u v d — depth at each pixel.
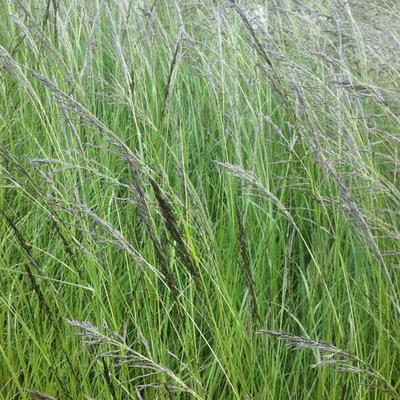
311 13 3.34
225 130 2.88
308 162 2.55
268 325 2.36
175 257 2.41
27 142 2.84
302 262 2.55
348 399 2.25
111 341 1.87
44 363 2.18
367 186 2.47
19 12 3.21
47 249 2.47
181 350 2.29
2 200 2.53
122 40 2.85
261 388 2.18
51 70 2.81
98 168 2.67
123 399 2.16
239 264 2.35
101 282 2.31
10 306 2.23
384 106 2.63
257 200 2.67
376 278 2.46
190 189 2.38
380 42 3.18
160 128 2.60
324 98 2.71
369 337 2.42
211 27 3.16
